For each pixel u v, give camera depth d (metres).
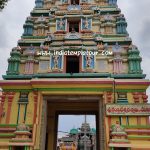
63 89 21.12
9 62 23.22
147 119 19.64
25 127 19.20
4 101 21.36
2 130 19.86
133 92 20.98
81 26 25.02
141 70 22.03
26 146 18.20
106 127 19.47
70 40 23.95
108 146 18.27
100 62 22.84
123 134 18.34
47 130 24.98
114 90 20.77
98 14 25.77
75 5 26.42
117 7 26.59
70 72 24.00
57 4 27.12
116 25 25.38
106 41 24.02
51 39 24.16
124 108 19.89
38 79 21.03
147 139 18.89
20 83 21.58
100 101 21.02
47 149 24.05
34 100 21.11
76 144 57.69
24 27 25.53
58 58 23.05
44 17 26.33
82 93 21.02
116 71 22.22
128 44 23.92
